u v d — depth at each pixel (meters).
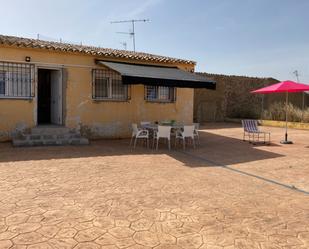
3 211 5.94
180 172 9.43
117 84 16.33
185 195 7.23
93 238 4.98
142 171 9.40
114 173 9.04
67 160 10.58
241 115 28.72
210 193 7.45
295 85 15.40
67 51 14.52
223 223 5.72
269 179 8.92
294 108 25.12
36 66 14.02
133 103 16.81
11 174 8.55
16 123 13.71
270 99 29.05
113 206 6.38
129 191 7.40
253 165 10.74
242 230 5.45
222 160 11.51
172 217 5.92
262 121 25.94
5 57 13.29
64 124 14.89
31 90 13.97
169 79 13.69
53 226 5.36
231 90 29.22
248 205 6.70
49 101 16.42
